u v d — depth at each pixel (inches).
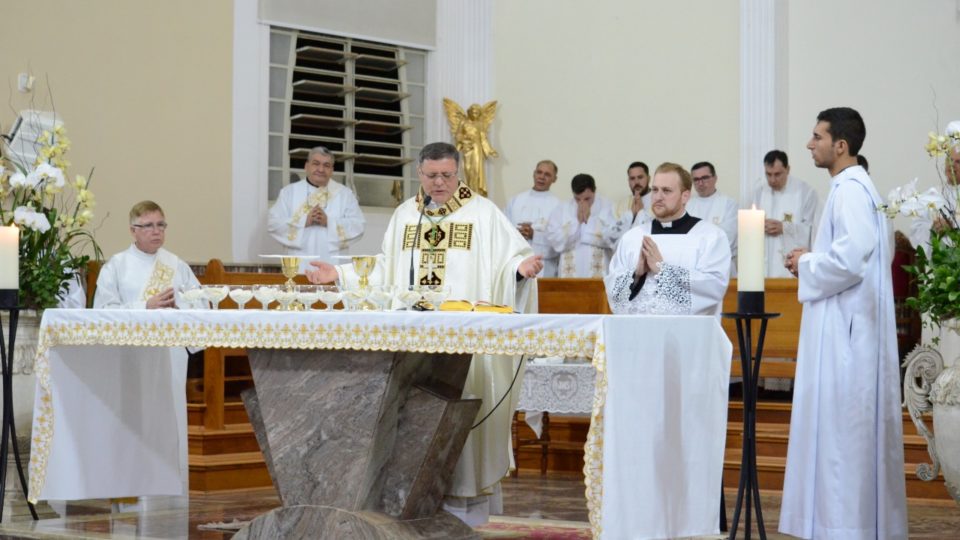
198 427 310.5
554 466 337.4
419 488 185.6
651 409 169.5
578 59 453.7
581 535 211.3
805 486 210.2
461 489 203.8
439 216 220.1
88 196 247.4
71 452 217.2
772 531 231.5
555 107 456.1
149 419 228.1
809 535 209.5
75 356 217.0
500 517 231.0
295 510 183.0
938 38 400.5
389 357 178.9
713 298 224.7
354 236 392.8
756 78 422.0
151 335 189.9
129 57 380.2
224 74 403.9
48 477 214.4
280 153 420.5
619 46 447.2
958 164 210.5
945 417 201.8
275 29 420.2
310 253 385.4
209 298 197.2
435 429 183.5
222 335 183.6
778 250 386.3
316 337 177.0
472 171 450.0
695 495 178.5
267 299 195.9
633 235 237.0
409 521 184.4
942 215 208.1
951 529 242.2
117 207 374.6
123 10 379.2
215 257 398.6
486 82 460.1
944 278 203.3
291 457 183.9
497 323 167.2
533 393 306.8
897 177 405.7
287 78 422.3
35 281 234.2
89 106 369.7
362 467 180.1
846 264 203.8
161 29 388.2
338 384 181.9
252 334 181.3
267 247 409.7
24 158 314.8
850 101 414.0
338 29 432.1
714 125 429.4
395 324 172.4
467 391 206.8
